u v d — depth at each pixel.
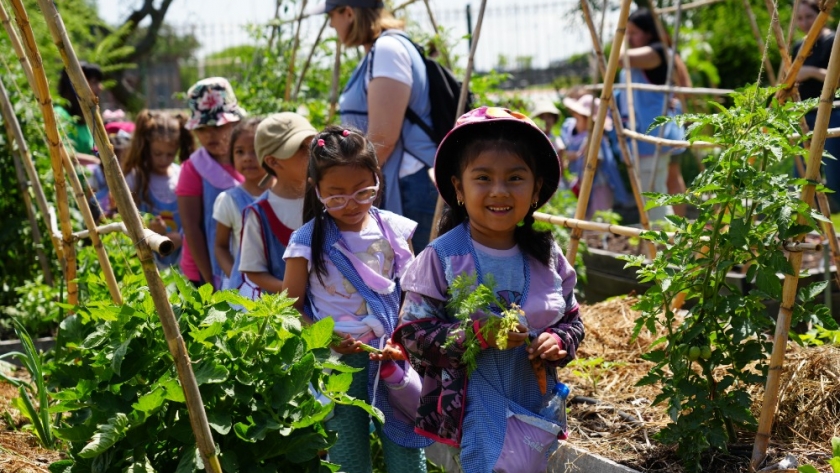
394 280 3.43
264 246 3.78
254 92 7.02
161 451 2.71
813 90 6.35
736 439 3.42
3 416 4.17
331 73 7.23
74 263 4.18
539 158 3.00
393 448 3.34
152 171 6.13
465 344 2.80
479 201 2.85
